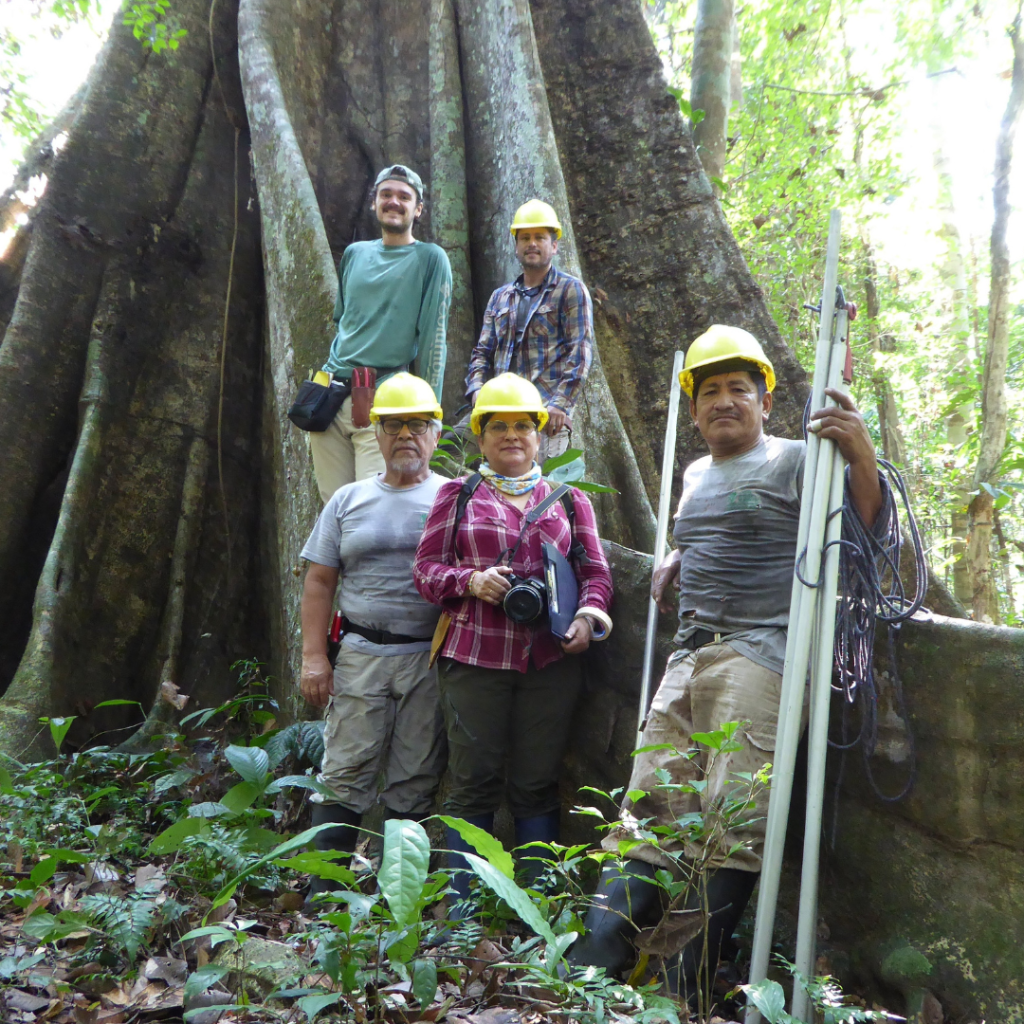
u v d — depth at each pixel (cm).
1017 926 250
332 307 526
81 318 630
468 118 649
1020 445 727
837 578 275
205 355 649
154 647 596
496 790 343
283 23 653
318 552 385
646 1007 223
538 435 380
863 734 281
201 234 665
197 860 326
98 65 664
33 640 539
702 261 620
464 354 584
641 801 293
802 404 562
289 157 587
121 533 605
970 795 262
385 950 221
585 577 354
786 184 1181
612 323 622
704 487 307
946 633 270
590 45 683
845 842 289
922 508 1180
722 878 274
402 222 465
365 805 369
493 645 337
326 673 379
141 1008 250
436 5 665
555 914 280
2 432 589
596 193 652
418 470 384
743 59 1357
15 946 288
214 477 634
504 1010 233
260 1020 230
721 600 295
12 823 372
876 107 1249
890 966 268
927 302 1359
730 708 279
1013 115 667
